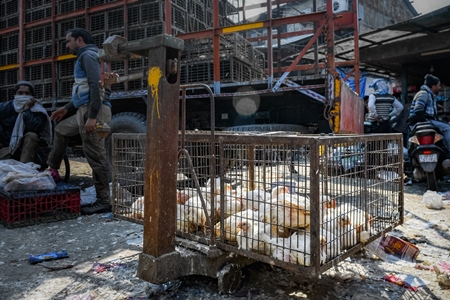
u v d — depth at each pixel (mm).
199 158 1796
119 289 1544
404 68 8812
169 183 1415
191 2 5672
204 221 1664
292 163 1400
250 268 1756
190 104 5090
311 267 1239
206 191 1735
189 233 1677
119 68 5246
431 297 1458
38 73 6238
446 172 3816
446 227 2477
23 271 1771
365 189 1622
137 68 5113
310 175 1240
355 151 1569
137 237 2342
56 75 5961
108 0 5539
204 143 1764
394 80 11133
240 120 4859
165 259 1398
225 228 1534
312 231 1233
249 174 1729
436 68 9250
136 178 2131
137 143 2113
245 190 1821
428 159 3668
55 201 2818
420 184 4402
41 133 3949
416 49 7750
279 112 4684
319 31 4066
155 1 4996
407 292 1505
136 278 1657
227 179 1660
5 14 6770
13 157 3881
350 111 4172
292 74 10219
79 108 2951
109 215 2980
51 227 2629
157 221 1384
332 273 1697
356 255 1944
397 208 1914
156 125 1377
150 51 1385
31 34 6301
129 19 5273
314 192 1226
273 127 4438
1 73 6797
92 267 1805
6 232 2508
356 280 1627
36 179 2729
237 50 4895
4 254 2039
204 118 5043
